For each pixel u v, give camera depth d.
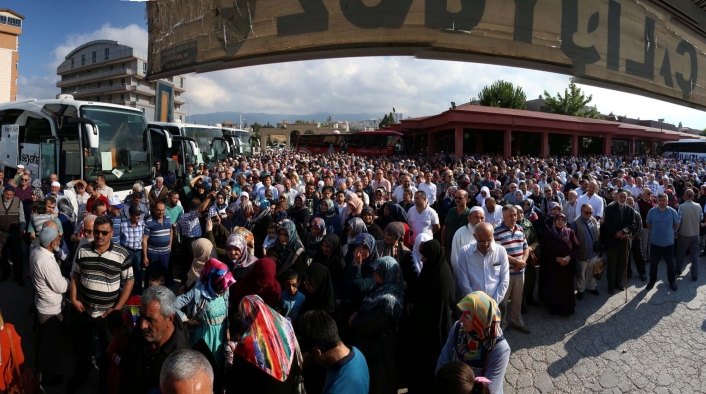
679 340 5.46
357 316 3.94
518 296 5.79
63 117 10.22
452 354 3.03
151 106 76.50
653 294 7.07
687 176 15.46
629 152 43.03
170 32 2.06
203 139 21.84
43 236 4.49
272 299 4.24
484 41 1.80
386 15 1.75
